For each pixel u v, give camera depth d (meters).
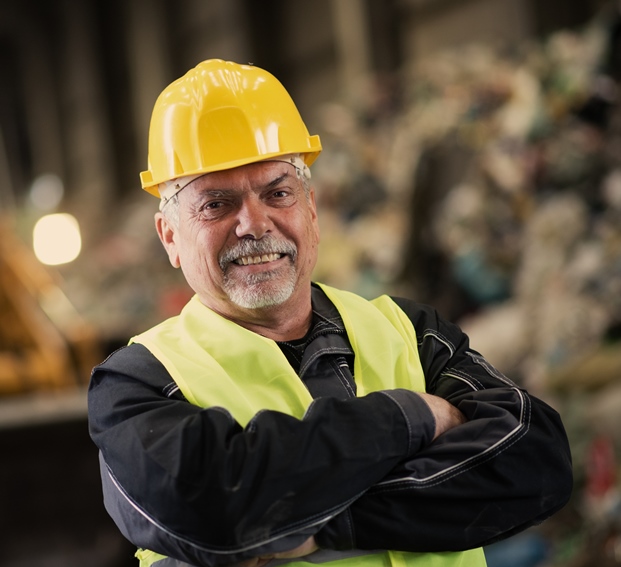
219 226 1.94
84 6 21.38
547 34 9.97
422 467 1.84
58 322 5.64
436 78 8.63
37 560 4.59
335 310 2.07
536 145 6.72
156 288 11.74
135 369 1.91
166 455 1.76
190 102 1.97
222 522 1.73
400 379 2.02
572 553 4.19
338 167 9.14
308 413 1.81
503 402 1.92
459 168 7.50
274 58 16.27
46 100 23.59
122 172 21.53
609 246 5.87
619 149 6.41
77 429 4.62
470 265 6.95
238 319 2.02
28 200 19.58
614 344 5.57
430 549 1.85
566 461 1.91
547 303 5.91
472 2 11.35
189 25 18.20
